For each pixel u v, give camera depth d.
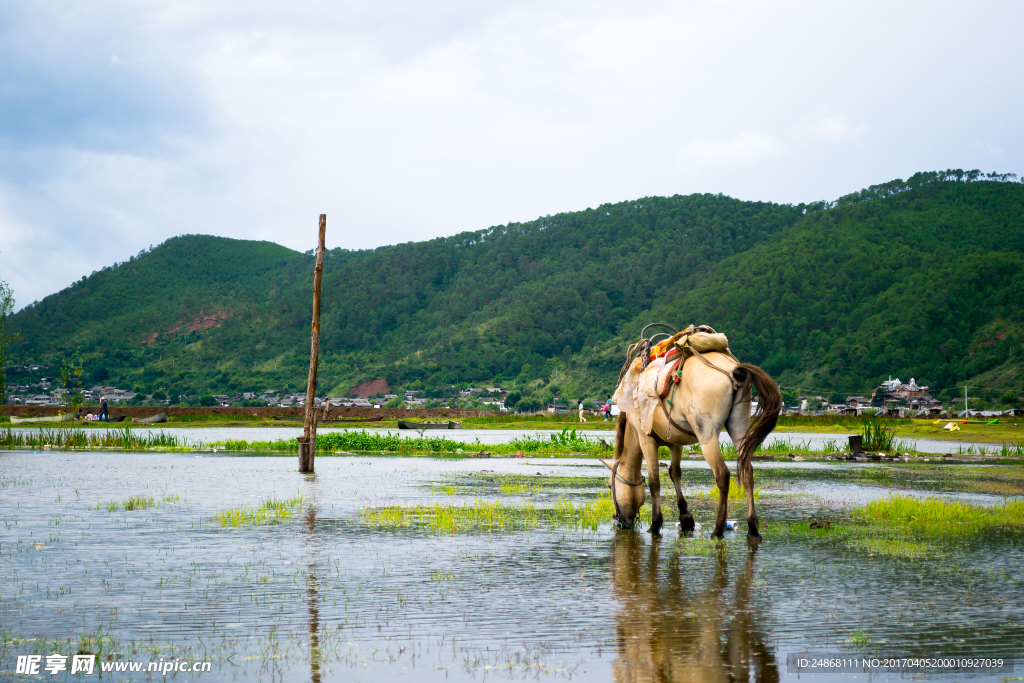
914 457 27.59
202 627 6.19
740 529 10.77
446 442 31.84
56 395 197.62
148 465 21.92
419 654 5.60
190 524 11.00
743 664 5.43
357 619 6.40
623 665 5.39
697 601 6.93
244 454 27.58
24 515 11.81
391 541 9.74
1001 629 6.16
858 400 173.88
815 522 10.92
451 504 13.40
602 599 6.99
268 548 9.25
